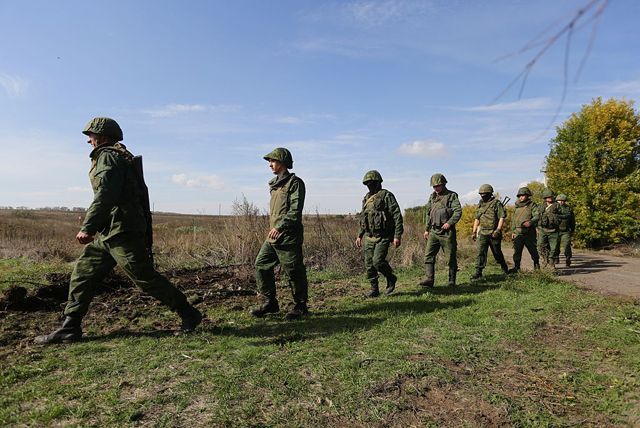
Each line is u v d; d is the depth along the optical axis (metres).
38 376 3.35
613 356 3.95
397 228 6.67
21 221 20.53
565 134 18.81
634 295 6.80
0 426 2.60
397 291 7.35
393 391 3.19
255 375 3.40
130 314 5.30
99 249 4.22
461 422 2.79
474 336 4.56
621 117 17.70
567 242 11.12
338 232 11.51
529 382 3.42
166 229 14.67
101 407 2.85
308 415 2.81
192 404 2.93
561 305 5.87
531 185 20.69
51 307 5.62
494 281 8.11
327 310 5.80
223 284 7.80
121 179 4.03
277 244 5.18
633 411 2.94
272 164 5.25
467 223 24.83
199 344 4.13
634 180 17.36
